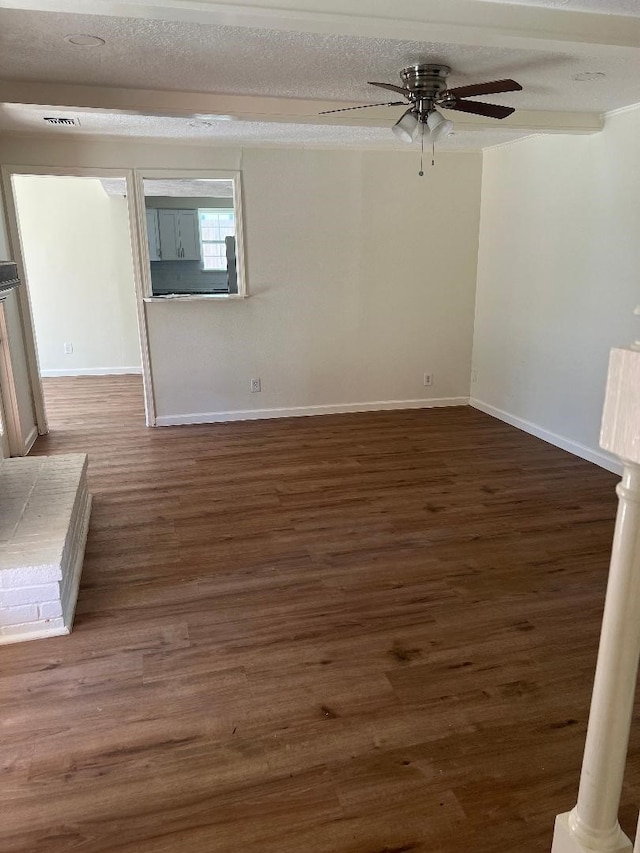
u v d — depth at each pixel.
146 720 2.10
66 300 7.77
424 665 2.36
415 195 5.67
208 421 5.74
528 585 2.92
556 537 3.40
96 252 7.70
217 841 1.66
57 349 7.90
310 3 2.13
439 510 3.76
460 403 6.32
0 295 3.14
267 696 2.21
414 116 3.13
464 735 2.02
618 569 1.15
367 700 2.18
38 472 3.53
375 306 5.85
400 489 4.09
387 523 3.59
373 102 3.73
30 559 2.53
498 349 5.72
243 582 2.96
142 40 2.60
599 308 4.37
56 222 7.53
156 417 5.61
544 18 2.36
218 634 2.56
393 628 2.60
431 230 5.79
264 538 3.41
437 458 4.71
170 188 6.68
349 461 4.64
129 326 8.00
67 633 2.57
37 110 3.72
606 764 1.26
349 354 5.91
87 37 2.55
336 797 1.79
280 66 3.00
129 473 4.43
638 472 1.06
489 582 2.95
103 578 3.00
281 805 1.77
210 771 1.88
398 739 2.01
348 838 1.67
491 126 4.00
